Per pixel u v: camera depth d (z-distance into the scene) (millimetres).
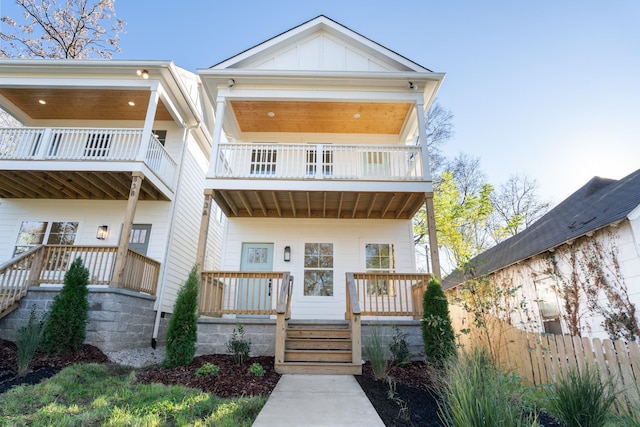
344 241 8648
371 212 8836
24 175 7410
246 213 8734
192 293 5656
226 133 9219
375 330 5641
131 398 3744
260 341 6062
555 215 8852
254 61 8703
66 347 5398
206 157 11625
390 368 5277
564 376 3896
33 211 8742
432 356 5258
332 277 8367
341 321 6301
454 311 7707
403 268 8477
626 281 5332
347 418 3209
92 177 7527
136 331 6895
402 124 9234
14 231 8539
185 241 9547
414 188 7102
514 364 5234
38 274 6582
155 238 8461
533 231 9188
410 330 6234
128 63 7520
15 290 6145
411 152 8094
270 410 3412
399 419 3250
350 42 8922
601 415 2820
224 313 6227
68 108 9070
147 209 8758
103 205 8805
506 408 2398
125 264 6578
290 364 5133
